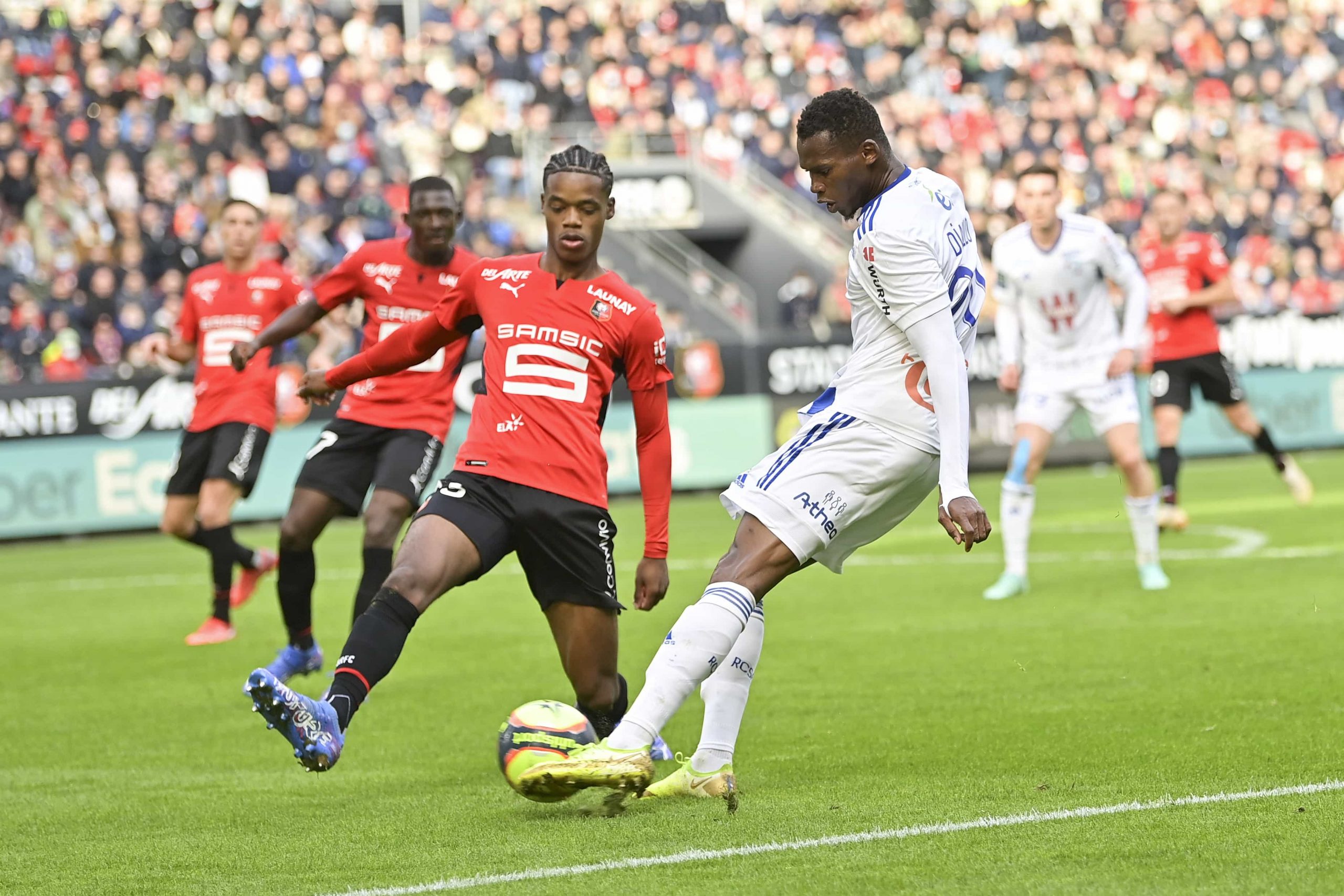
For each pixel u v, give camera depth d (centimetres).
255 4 8350
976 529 1412
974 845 1345
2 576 4534
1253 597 2997
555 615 1625
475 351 5878
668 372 1627
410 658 2742
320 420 5925
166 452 5741
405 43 9050
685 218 8744
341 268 2453
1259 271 8644
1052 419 3209
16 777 1862
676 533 4950
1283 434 7112
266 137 7800
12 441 5519
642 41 9425
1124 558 3819
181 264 6925
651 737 1455
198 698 2434
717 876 1275
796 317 8044
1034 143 9269
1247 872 1230
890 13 9994
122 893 1305
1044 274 3128
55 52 7712
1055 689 2164
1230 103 10200
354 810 1609
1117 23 10462
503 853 1384
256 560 3200
